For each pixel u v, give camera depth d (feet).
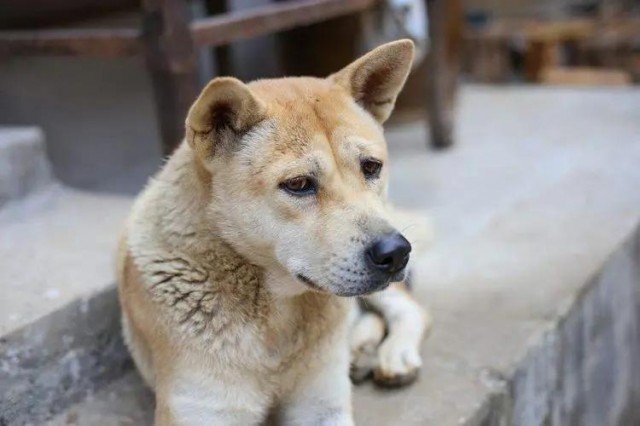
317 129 4.18
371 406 4.65
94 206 5.72
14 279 4.93
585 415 5.66
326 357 4.39
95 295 4.83
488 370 4.84
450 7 7.90
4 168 5.59
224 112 4.19
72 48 5.68
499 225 6.24
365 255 4.06
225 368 4.26
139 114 7.60
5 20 6.56
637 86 10.78
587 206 6.47
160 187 4.39
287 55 8.41
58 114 7.00
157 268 4.28
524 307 5.32
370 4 6.84
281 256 4.16
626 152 7.88
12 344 4.55
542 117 9.37
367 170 4.27
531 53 11.29
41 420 4.65
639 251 6.32
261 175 4.14
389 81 4.44
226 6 7.63
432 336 5.10
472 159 7.82
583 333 5.53
